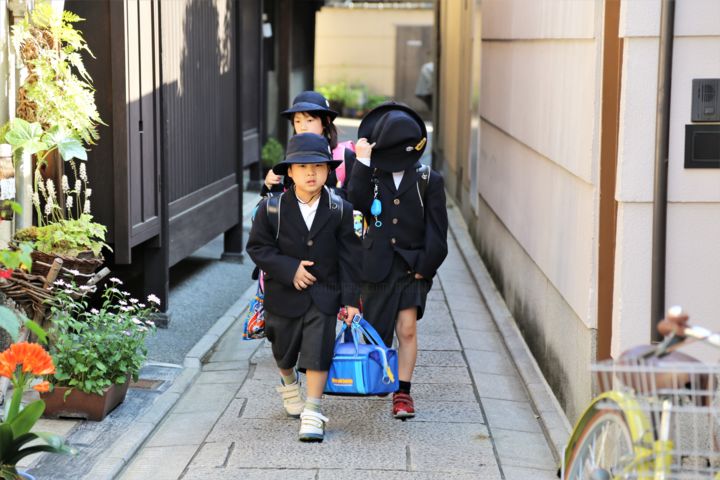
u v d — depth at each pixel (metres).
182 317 8.48
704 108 4.80
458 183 14.96
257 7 14.57
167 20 8.40
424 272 5.95
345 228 5.59
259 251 5.55
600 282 5.21
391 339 6.08
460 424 6.01
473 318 8.87
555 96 6.48
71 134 6.33
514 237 8.57
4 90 6.04
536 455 5.54
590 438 3.91
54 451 4.43
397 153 5.94
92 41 7.17
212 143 9.98
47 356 4.36
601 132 5.13
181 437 5.72
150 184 7.79
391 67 35.91
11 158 5.69
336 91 33.72
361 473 5.16
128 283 8.15
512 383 6.96
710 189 4.86
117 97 7.14
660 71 4.77
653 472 3.49
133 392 6.37
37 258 5.74
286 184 6.23
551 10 6.68
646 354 3.58
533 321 7.39
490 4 10.64
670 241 4.92
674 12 4.72
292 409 6.02
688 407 3.52
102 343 5.87
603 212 5.16
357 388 5.59
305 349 5.55
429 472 5.20
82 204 7.27
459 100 14.78
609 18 5.04
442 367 7.28
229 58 10.67
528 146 7.71
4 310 4.56
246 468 5.22
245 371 7.07
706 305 4.93
